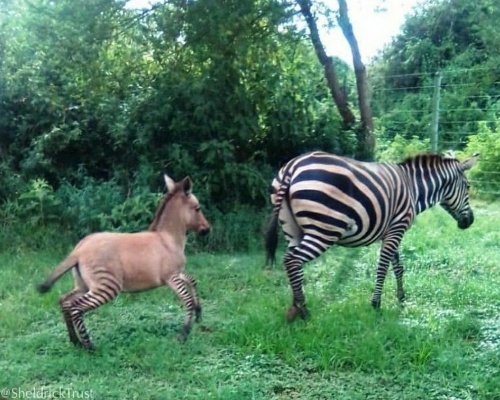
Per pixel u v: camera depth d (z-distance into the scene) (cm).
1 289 730
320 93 1276
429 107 1794
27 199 980
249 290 747
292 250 615
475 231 1041
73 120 1120
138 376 508
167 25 1048
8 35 1123
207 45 1043
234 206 1051
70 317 557
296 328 587
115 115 1092
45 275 789
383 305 681
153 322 624
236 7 1018
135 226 923
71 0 1019
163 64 1096
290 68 1148
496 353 536
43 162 1060
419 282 759
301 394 476
